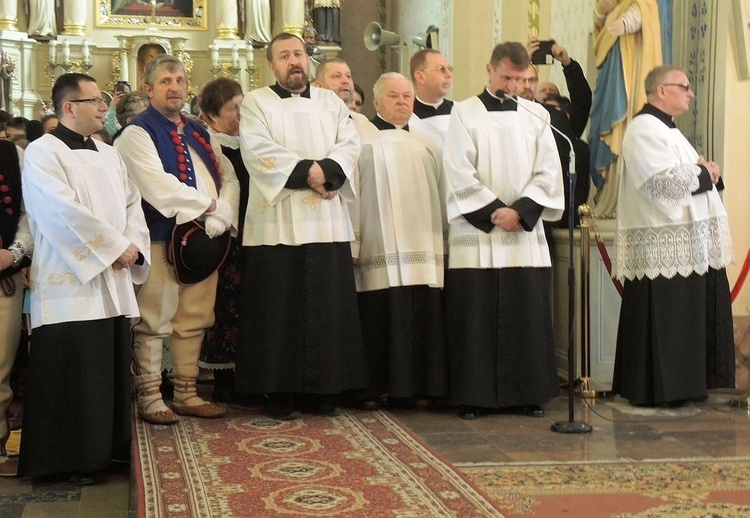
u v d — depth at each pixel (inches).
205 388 252.5
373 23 453.4
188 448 183.2
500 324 216.7
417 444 186.7
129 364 184.9
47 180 174.2
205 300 210.8
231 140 229.3
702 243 223.9
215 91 232.5
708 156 253.1
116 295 178.7
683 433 200.2
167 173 203.0
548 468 173.0
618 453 183.9
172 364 223.0
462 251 218.1
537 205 215.3
